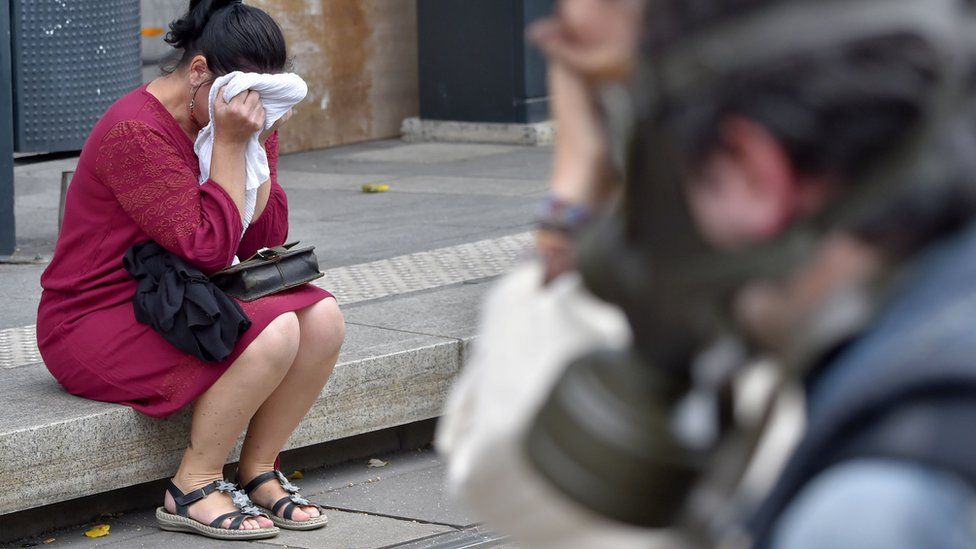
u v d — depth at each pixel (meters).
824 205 1.44
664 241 1.52
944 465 1.30
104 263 8.42
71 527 8.72
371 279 13.20
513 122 23.83
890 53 1.38
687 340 1.54
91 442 8.24
